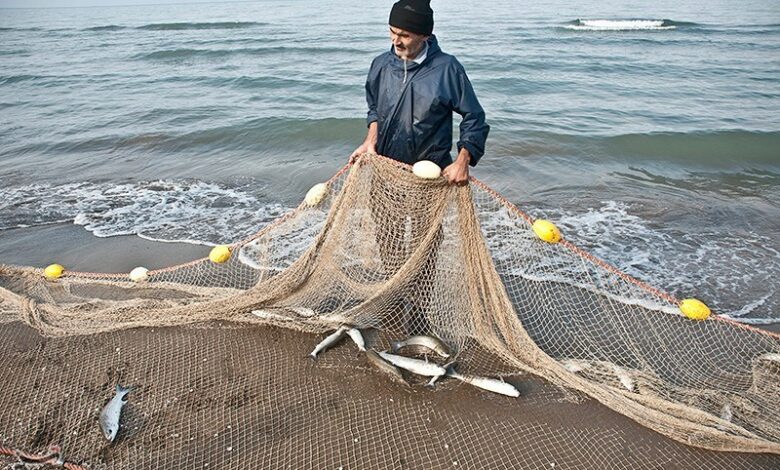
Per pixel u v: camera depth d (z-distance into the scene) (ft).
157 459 10.92
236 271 19.25
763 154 33.88
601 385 12.74
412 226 13.57
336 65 68.80
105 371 13.62
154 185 29.58
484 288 13.56
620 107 46.09
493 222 19.65
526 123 40.29
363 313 14.83
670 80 57.31
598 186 28.86
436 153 12.90
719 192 28.04
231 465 10.75
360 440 11.32
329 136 38.11
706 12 143.95
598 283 18.06
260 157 34.53
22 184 29.84
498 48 79.51
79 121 43.34
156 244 22.44
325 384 13.03
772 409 12.14
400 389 12.84
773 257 20.66
